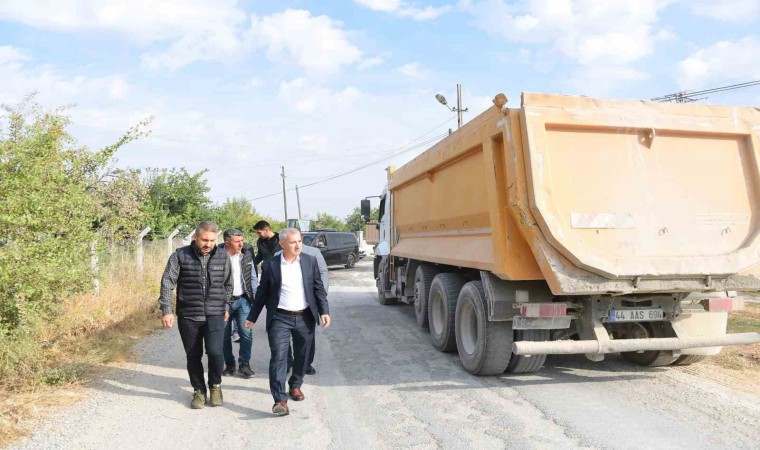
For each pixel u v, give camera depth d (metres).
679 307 5.76
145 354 7.51
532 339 5.99
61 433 4.50
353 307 12.73
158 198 20.41
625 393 5.52
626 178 5.42
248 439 4.45
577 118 5.33
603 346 5.39
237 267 6.55
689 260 5.20
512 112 5.33
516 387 5.84
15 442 4.30
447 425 4.69
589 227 5.21
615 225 5.27
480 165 6.39
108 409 5.15
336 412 5.11
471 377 6.32
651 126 5.50
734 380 5.93
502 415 4.92
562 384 5.93
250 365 7.11
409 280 10.64
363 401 5.44
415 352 7.73
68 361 6.56
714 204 5.57
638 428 4.50
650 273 5.10
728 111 5.73
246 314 6.54
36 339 6.36
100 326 8.36
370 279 20.64
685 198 5.50
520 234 5.57
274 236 7.79
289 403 5.41
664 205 5.43
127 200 9.71
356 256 27.80
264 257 7.75
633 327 6.28
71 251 6.16
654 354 6.37
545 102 5.30
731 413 4.82
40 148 6.18
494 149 5.77
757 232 5.55
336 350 7.90
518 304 5.74
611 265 5.08
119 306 9.45
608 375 6.25
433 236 9.00
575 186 5.27
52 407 5.13
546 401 5.30
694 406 5.04
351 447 4.25
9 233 5.76
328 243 25.23
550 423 4.68
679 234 5.40
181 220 20.53
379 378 6.33
